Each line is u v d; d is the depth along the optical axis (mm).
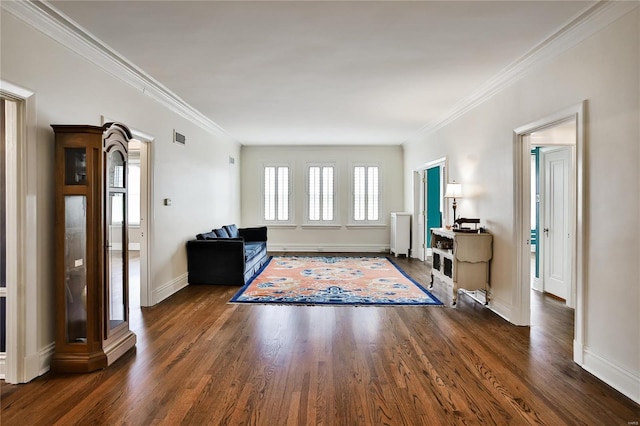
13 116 2709
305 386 2684
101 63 3594
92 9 2758
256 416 2309
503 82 4188
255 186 9523
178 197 5574
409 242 8812
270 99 5207
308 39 3299
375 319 4223
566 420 2271
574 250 4703
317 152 9477
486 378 2807
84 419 2273
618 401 2484
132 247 10406
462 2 2674
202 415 2318
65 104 3139
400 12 2816
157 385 2699
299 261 8047
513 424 2232
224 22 2984
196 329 3896
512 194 4066
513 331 3842
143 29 3094
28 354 2756
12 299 2713
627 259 2549
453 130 5930
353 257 8633
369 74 4191
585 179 2930
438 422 2250
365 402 2471
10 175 2713
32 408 2395
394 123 6816
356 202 9492
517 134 3979
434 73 4133
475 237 4582
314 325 4016
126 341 3316
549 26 3008
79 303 2996
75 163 2988
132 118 4223
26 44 2713
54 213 3014
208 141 6902
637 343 2475
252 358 3166
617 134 2619
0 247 2773
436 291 5531
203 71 4105
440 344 3482
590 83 2877
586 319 2949
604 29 2729
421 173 8266
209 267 5914
